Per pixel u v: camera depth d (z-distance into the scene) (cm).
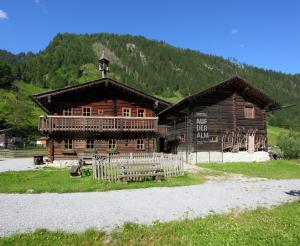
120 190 1373
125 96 2866
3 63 14562
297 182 1706
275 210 986
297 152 3847
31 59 19175
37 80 16538
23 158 4381
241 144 3081
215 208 1034
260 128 3200
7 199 1173
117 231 779
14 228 813
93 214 947
